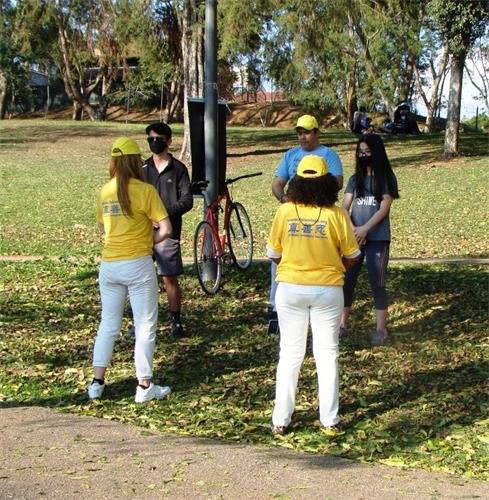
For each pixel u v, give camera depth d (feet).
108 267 21.84
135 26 105.91
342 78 134.00
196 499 15.53
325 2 84.07
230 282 35.58
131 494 15.74
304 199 18.94
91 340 28.32
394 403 21.54
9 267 40.14
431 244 45.62
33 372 25.03
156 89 206.80
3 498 15.44
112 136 135.03
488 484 16.61
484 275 35.58
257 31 84.58
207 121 34.65
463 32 77.66
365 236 25.22
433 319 29.32
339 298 19.25
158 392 22.40
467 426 19.75
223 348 26.99
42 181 81.56
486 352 25.52
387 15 96.27
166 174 27.04
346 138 119.14
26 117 224.74
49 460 17.58
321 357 19.54
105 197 21.67
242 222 37.96
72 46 153.38
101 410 21.63
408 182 75.15
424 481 16.67
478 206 59.62
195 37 89.04
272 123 197.57
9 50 185.98
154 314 22.11
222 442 19.08
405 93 143.74
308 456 18.15
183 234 50.80
